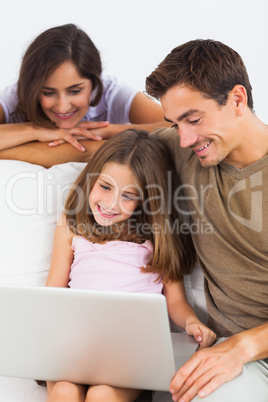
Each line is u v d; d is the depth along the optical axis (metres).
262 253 1.37
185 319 1.46
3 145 1.75
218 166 1.42
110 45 2.10
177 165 1.54
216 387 1.18
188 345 1.40
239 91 1.31
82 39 1.74
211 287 1.45
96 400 1.21
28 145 1.77
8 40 2.04
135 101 2.03
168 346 1.13
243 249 1.39
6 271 1.54
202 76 1.27
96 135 1.84
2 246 1.55
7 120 1.94
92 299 1.09
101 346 1.17
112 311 1.10
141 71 2.12
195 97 1.29
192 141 1.33
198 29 2.11
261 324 1.37
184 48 1.33
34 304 1.12
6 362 1.25
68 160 1.77
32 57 1.71
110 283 1.48
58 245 1.57
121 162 1.51
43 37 1.70
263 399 1.19
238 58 1.34
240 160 1.39
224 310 1.43
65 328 1.15
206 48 1.31
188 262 1.58
